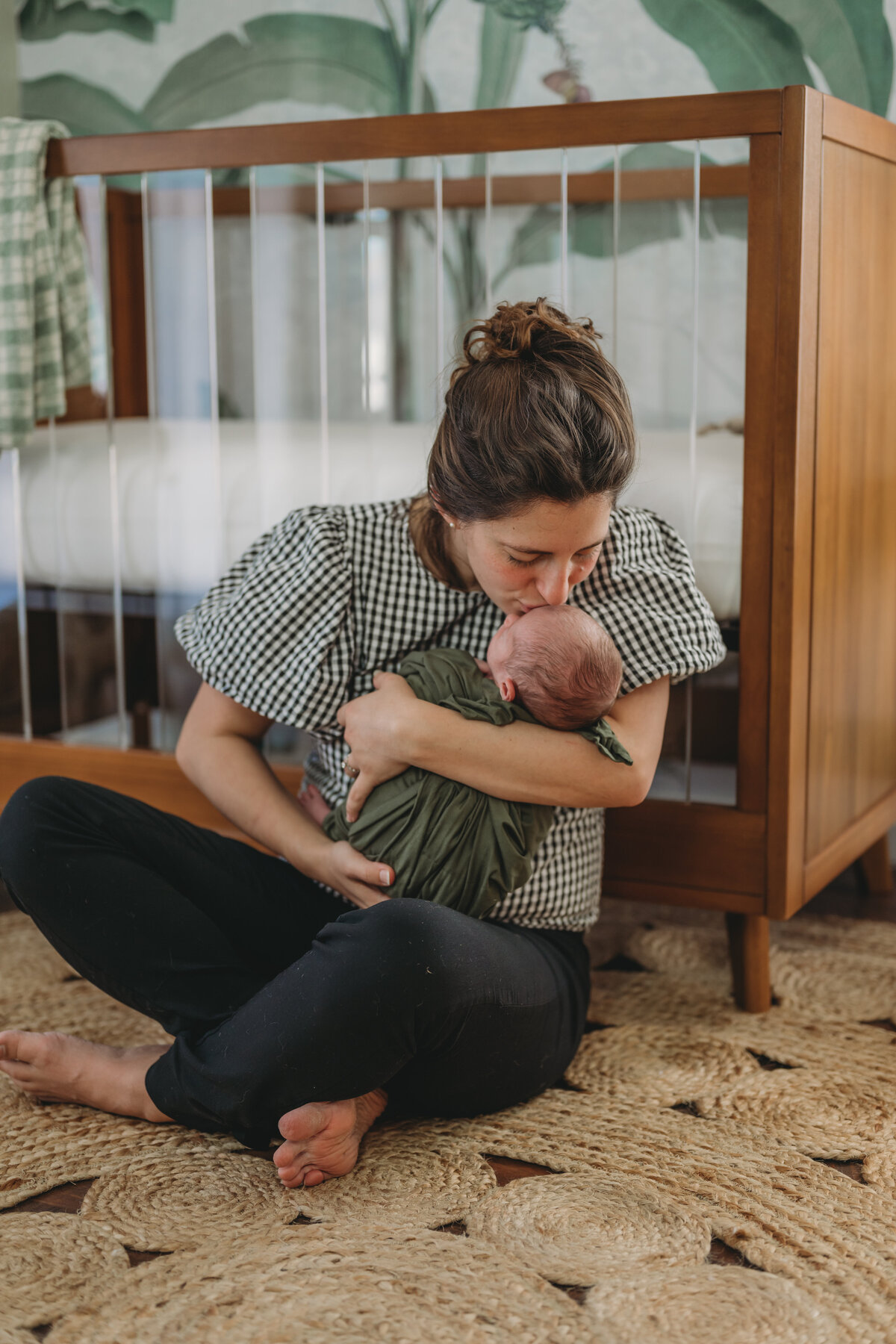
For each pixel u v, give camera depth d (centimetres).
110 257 202
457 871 101
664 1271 86
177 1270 86
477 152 129
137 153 144
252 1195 96
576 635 102
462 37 198
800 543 124
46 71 219
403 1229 91
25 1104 111
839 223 126
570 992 110
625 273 194
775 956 148
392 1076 96
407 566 115
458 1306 81
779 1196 96
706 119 120
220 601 123
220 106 211
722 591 130
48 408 154
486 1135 106
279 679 114
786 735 125
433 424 140
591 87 193
